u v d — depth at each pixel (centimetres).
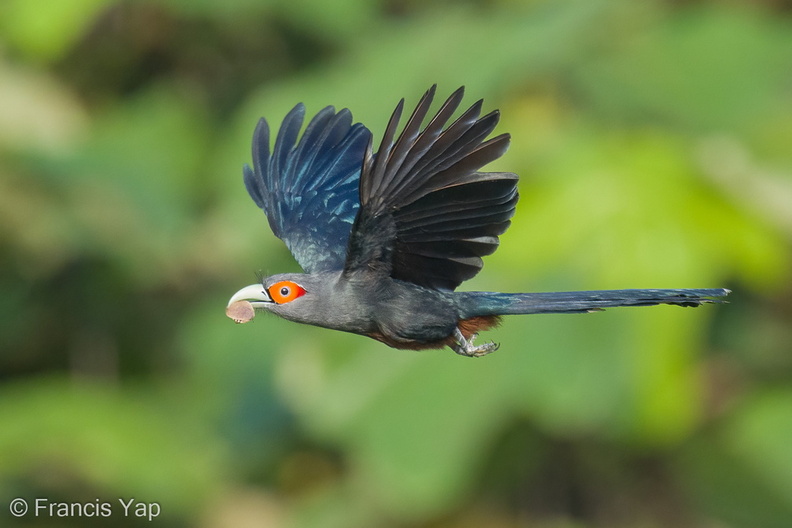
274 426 1395
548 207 1254
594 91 1347
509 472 1346
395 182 690
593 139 1305
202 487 1392
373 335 798
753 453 1316
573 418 1236
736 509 1337
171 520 1382
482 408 1232
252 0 1457
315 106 1353
